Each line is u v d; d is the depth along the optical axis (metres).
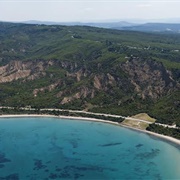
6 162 186.50
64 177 168.00
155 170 175.75
